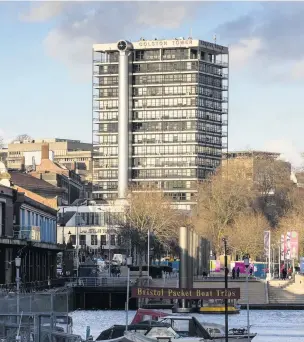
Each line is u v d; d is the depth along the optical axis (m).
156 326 83.62
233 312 139.12
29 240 154.25
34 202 176.38
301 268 188.38
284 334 111.31
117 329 83.25
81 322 126.12
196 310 138.25
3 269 144.12
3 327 73.75
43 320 80.44
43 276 180.00
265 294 157.12
